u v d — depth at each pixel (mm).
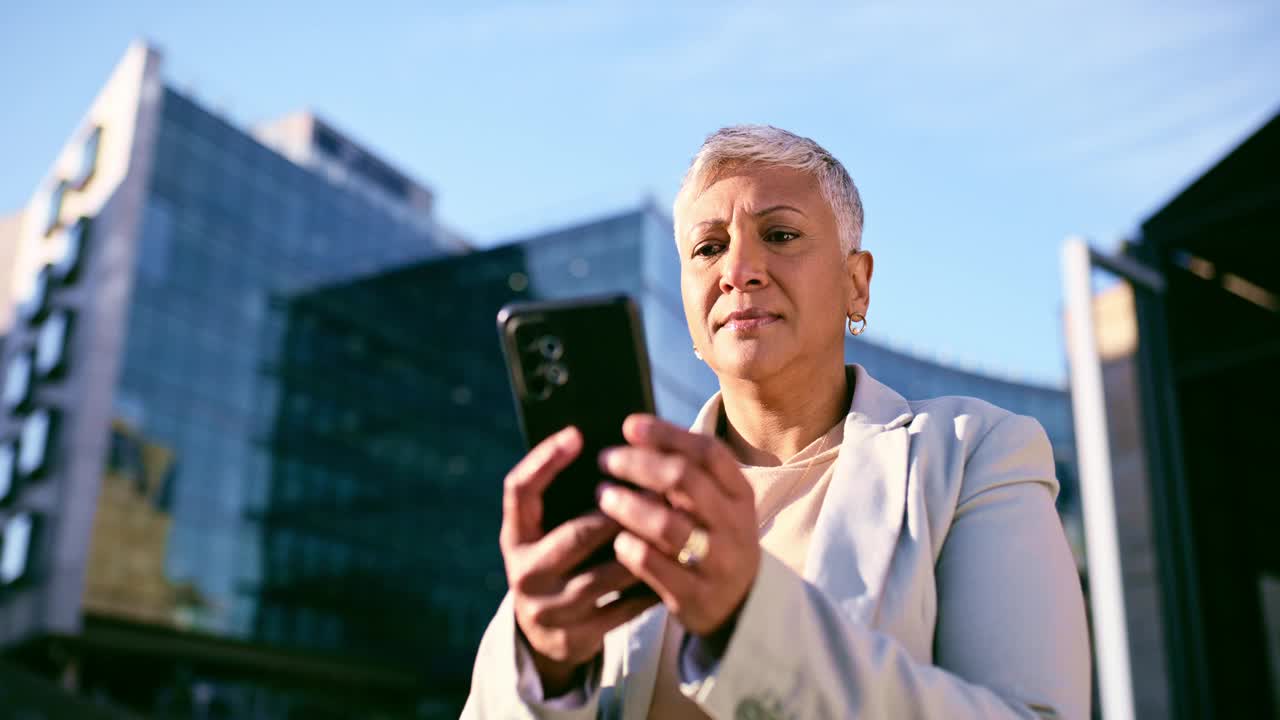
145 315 29031
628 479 671
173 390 29125
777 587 705
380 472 31891
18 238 33594
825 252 1069
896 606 877
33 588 26547
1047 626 839
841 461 1011
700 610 687
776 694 705
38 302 30000
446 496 30859
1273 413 7141
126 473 27734
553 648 737
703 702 716
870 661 718
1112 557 5715
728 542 666
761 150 1065
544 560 701
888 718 715
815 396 1106
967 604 874
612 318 750
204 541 28609
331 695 30672
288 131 41188
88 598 26359
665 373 29312
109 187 30188
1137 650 11297
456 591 30125
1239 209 7176
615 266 30203
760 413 1122
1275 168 7082
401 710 30156
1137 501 11883
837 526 950
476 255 32969
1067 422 38844
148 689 28188
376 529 31250
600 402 752
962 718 727
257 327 31516
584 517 703
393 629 30234
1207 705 6414
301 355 32219
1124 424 12008
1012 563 883
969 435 1002
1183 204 7523
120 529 27250
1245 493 7086
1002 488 951
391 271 34219
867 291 1161
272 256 32469
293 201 33500
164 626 27344
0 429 29828
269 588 29359
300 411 31641
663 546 665
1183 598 6645
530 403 764
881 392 1108
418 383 32406
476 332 32125
